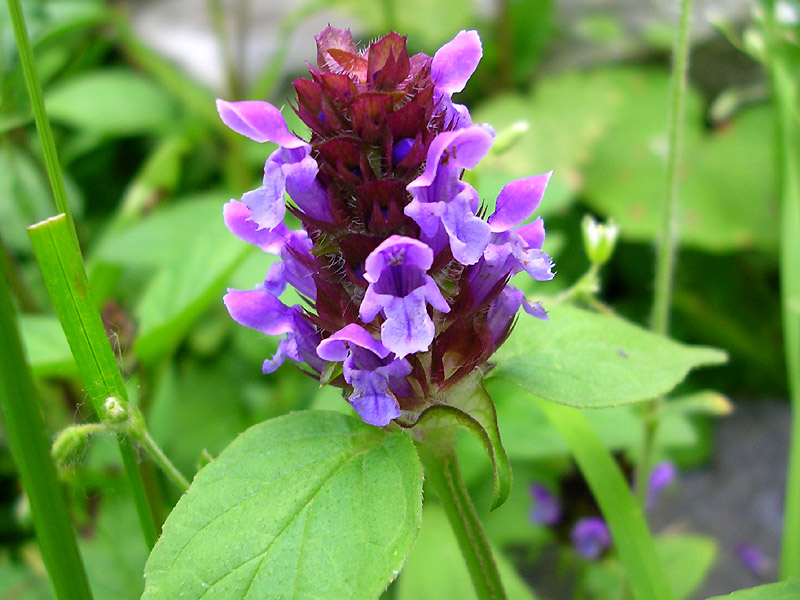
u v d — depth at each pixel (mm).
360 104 83
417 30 258
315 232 89
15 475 174
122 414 94
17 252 204
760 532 213
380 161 85
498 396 157
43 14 188
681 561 155
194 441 184
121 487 146
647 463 138
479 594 103
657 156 250
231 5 314
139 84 232
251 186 224
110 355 96
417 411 93
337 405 128
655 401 134
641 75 267
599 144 252
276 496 84
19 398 78
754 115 261
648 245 240
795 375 131
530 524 175
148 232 173
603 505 114
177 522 83
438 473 98
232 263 138
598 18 287
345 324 88
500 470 88
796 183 143
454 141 82
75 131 251
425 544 143
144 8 325
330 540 80
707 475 228
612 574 172
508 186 87
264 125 81
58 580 83
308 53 293
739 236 237
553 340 106
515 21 279
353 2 257
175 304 139
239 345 197
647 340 105
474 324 91
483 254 86
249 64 291
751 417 239
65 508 82
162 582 80
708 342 243
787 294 136
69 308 93
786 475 224
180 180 242
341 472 85
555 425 118
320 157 86
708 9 295
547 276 88
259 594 78
